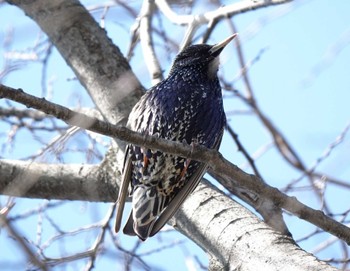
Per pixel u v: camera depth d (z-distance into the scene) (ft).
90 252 41.19
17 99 28.09
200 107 40.09
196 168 37.37
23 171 40.70
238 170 29.76
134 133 29.40
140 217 38.65
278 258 32.32
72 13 43.27
